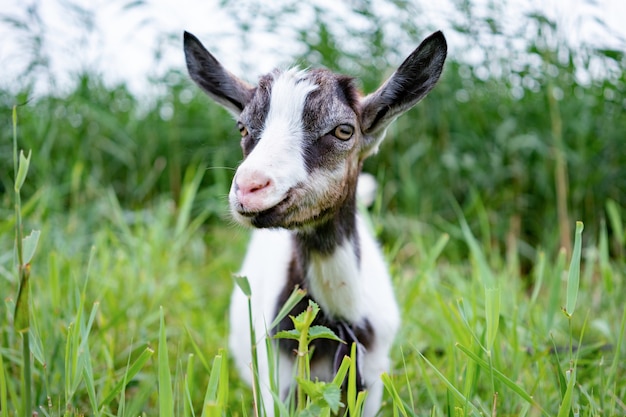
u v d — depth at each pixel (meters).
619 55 1.45
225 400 0.75
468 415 0.79
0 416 0.85
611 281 1.04
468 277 1.44
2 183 1.71
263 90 0.85
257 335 0.92
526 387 0.98
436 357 1.11
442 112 1.67
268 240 0.99
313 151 0.82
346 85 0.86
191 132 1.76
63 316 1.00
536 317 1.10
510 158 1.67
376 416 0.86
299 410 0.73
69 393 0.79
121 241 1.45
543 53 1.50
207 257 1.59
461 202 1.68
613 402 0.84
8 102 1.68
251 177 0.78
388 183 1.67
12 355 0.98
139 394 0.92
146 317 1.16
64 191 1.55
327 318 0.88
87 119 1.72
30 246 0.71
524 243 1.56
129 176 1.75
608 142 1.59
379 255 0.98
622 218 1.56
